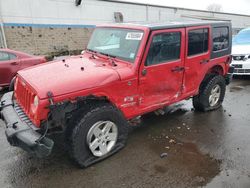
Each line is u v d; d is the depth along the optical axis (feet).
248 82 26.76
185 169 10.92
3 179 10.36
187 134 14.23
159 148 12.67
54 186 9.93
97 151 11.38
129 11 56.65
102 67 11.81
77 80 10.23
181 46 13.57
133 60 11.87
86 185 9.96
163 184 9.98
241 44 28.63
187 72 14.39
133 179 10.28
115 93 11.28
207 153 12.21
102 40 14.14
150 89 12.74
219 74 17.75
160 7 63.31
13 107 11.86
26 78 10.90
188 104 19.13
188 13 73.10
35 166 11.19
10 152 12.36
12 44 41.22
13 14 40.22
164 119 16.33
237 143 13.19
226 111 17.87
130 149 12.52
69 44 48.75
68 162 11.44
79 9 48.44
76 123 10.24
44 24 44.32
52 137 11.32
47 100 9.31
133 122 15.55
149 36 11.85
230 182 10.05
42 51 45.19
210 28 15.24
